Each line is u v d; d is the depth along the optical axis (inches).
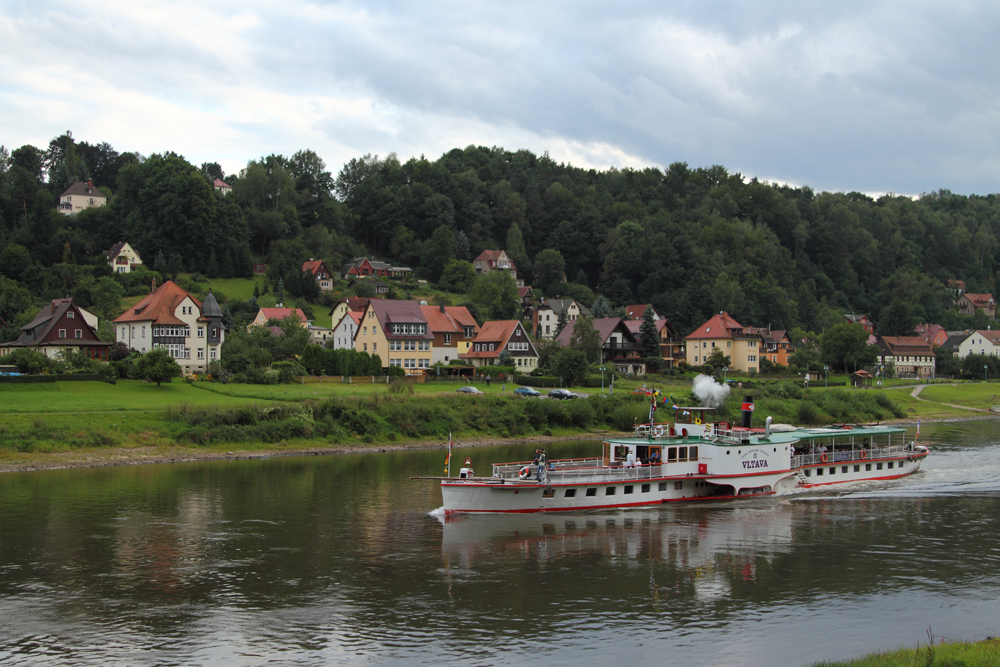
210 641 1337.4
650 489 2389.3
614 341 6505.9
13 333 5187.0
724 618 1457.9
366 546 1891.0
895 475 2883.9
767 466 2524.6
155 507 2266.2
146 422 3262.8
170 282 5128.0
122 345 4645.7
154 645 1321.4
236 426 3363.7
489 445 3708.2
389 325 5157.5
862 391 5477.4
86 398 3528.5
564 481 2261.3
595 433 4109.3
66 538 1929.1
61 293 6934.1
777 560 1812.3
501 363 5546.3
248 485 2603.3
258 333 5280.5
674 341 7283.5
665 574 1702.8
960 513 2299.5
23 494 2427.4
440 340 5536.4
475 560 1786.4
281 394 3909.9
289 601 1517.0
